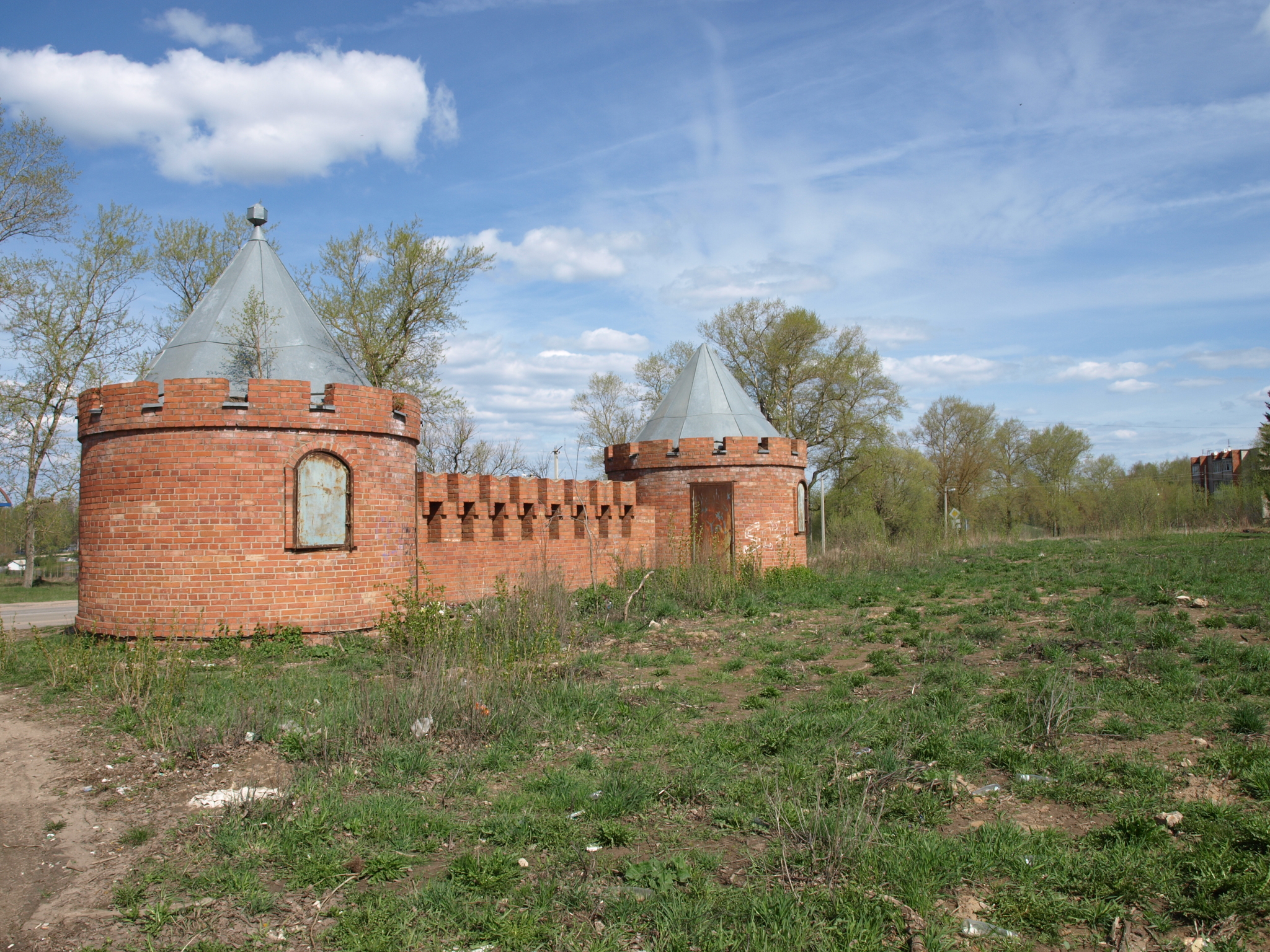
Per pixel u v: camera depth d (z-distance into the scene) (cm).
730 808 668
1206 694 946
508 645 1209
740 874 562
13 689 1152
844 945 465
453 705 938
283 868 591
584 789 720
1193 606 1534
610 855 600
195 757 828
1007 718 898
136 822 688
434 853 615
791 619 1689
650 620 1673
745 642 1434
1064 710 845
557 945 474
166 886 568
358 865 588
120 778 788
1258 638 1217
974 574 2391
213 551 1383
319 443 1459
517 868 574
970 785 712
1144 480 5278
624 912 509
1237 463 7131
